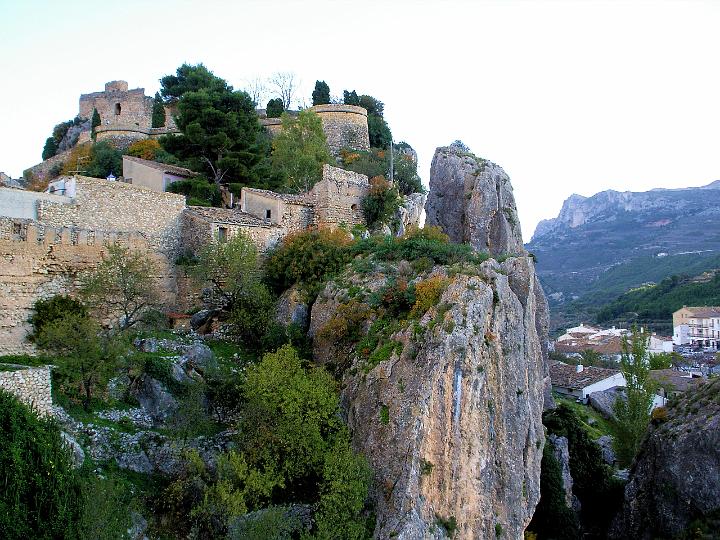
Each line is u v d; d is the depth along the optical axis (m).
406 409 35.31
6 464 24.83
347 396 38.12
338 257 48.75
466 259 46.34
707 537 48.28
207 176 62.97
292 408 34.25
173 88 92.44
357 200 60.94
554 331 184.00
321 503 32.03
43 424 27.20
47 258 39.19
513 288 45.16
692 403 57.81
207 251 46.34
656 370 93.88
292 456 33.56
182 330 44.16
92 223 43.25
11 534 23.95
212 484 31.83
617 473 62.06
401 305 42.00
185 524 30.64
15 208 39.19
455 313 37.62
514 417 38.88
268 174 67.06
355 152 92.31
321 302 45.06
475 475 36.12
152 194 47.00
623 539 55.34
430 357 36.19
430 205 64.81
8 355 36.31
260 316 44.25
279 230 53.19
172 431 34.25
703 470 52.06
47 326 35.28
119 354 35.97
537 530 50.66
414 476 33.38
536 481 40.09
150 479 32.44
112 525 26.16
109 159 74.38
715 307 154.38
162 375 36.84
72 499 25.83
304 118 77.12
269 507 30.56
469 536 35.19
